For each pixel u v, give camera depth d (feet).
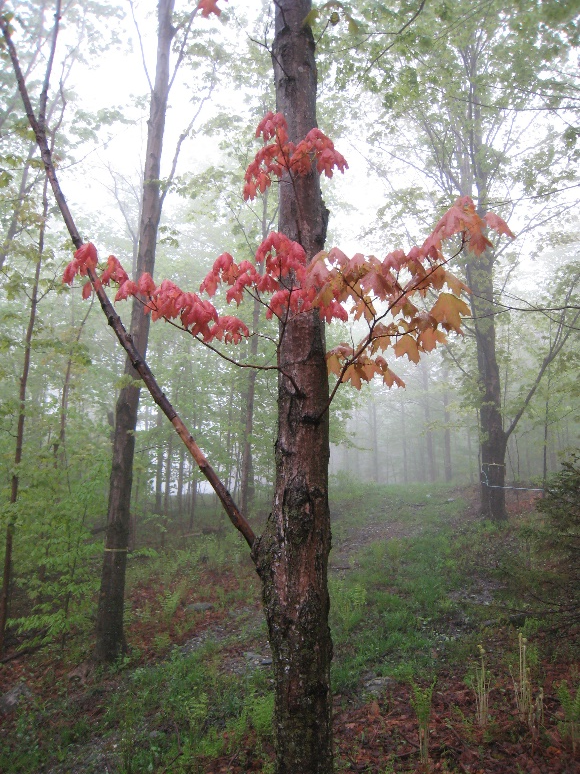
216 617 25.20
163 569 33.50
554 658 14.42
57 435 28.81
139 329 23.62
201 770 12.26
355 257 4.99
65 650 23.27
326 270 5.19
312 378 6.54
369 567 28.96
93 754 14.74
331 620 21.30
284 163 6.77
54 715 17.72
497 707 12.57
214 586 30.12
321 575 6.01
